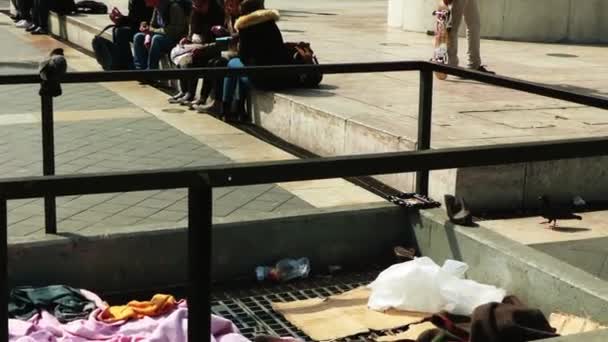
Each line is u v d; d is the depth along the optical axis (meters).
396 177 6.36
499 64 11.02
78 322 4.18
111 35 12.29
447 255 5.04
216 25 9.84
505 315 4.01
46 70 4.55
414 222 5.29
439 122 7.05
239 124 8.70
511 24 14.12
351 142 6.98
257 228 4.99
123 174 2.72
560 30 14.00
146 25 11.21
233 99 8.75
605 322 3.96
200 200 2.81
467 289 4.51
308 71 5.17
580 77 9.91
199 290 2.88
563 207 5.88
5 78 4.62
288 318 4.48
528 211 6.01
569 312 4.18
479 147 3.16
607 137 3.41
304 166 2.92
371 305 4.59
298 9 20.20
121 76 4.75
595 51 12.91
